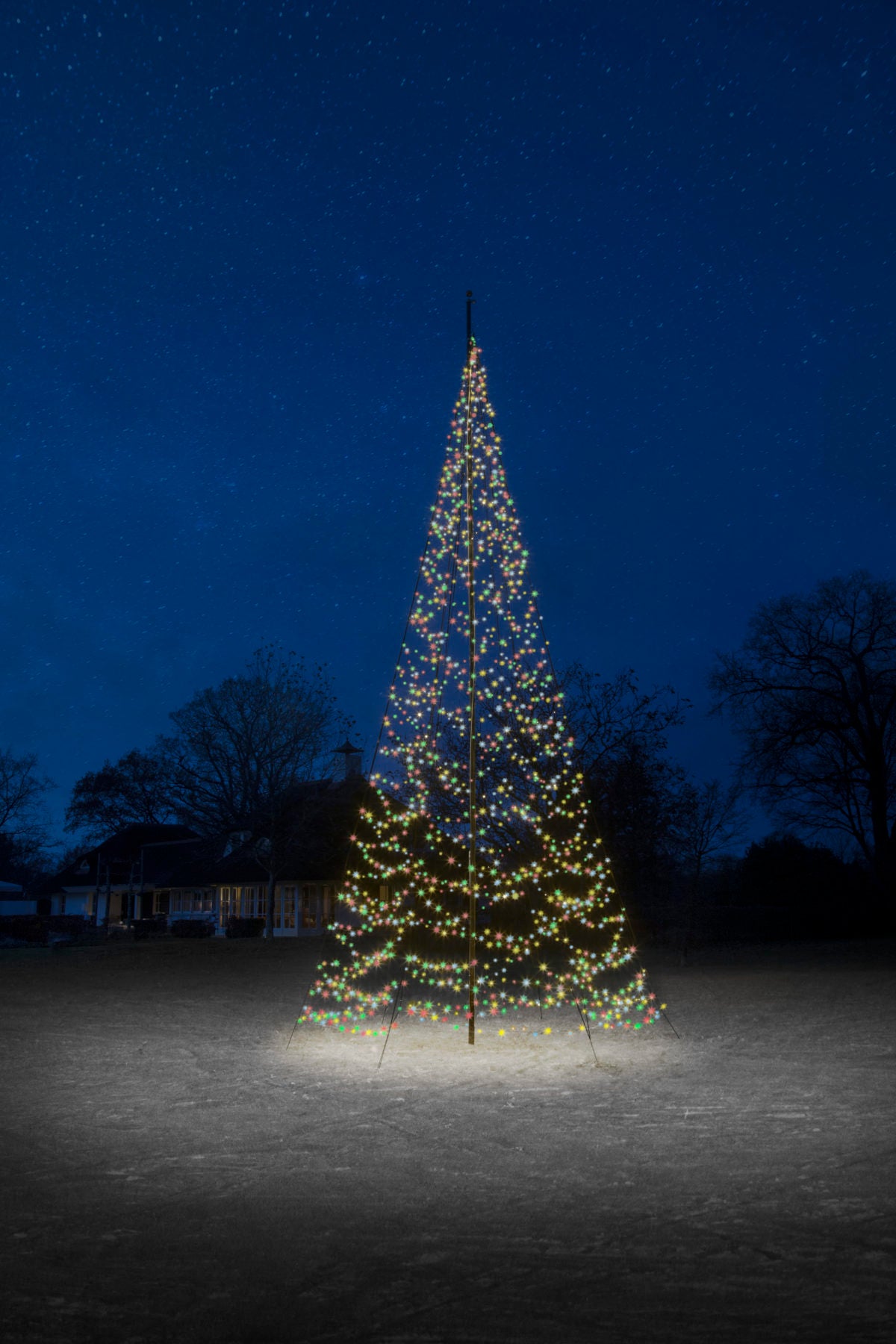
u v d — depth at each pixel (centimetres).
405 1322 368
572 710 2269
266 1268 421
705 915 2691
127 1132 652
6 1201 511
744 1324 362
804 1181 534
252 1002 1366
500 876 1473
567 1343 348
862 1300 382
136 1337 356
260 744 3619
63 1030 1103
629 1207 495
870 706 3466
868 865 3416
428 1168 567
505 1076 842
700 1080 816
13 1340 353
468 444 1127
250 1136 641
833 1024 1115
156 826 5303
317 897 3825
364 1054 957
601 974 1723
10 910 5456
